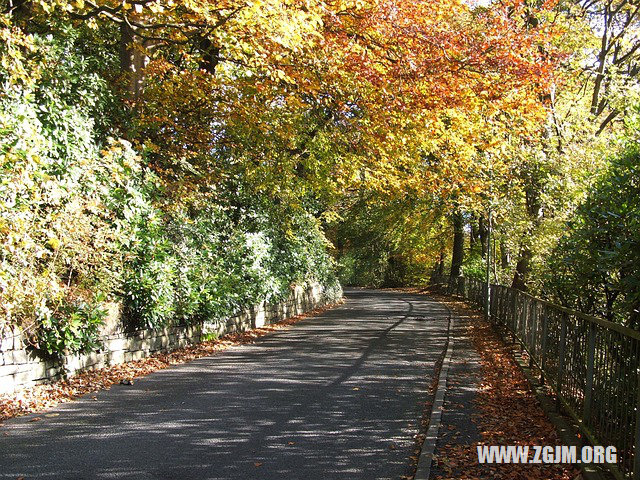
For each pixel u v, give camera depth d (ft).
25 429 21.67
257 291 57.47
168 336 41.14
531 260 42.09
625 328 15.37
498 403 26.45
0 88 28.02
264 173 54.08
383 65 43.93
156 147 42.70
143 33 42.93
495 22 44.60
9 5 35.37
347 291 161.99
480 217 75.61
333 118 54.65
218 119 52.54
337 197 71.15
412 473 17.51
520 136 53.98
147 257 36.24
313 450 19.53
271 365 36.63
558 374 24.75
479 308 84.84
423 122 47.88
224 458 18.57
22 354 26.58
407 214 116.16
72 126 31.32
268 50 36.40
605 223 22.52
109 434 21.09
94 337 31.12
